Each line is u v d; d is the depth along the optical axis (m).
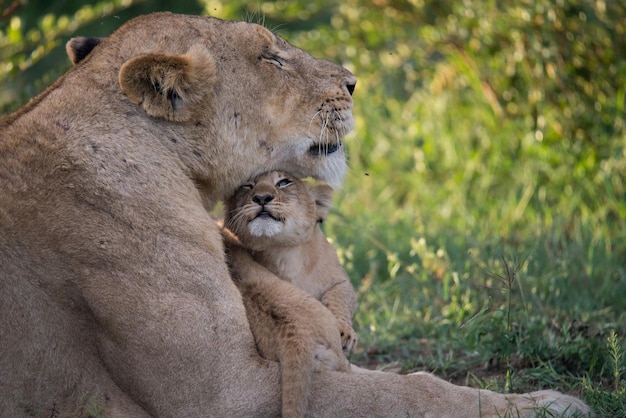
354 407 7.86
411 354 10.63
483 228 13.84
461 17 15.88
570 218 13.84
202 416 7.73
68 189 7.94
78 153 8.05
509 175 15.34
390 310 11.63
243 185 9.44
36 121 8.14
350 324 9.52
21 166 7.95
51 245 7.83
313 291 9.79
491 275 10.43
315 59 9.50
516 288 11.25
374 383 7.96
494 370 9.95
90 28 19.81
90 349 7.85
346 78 9.53
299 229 9.38
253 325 8.13
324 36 18.00
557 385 9.36
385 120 17.41
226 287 7.99
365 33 17.66
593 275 11.96
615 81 14.29
